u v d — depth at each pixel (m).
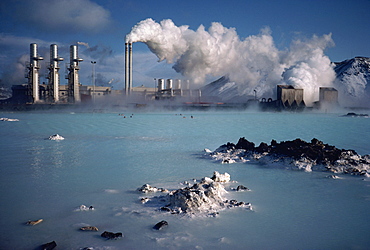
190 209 10.02
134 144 26.05
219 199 10.90
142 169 16.38
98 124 48.84
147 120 59.81
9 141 27.64
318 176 15.12
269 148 20.30
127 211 9.96
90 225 8.80
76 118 66.12
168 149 23.41
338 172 15.91
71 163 17.88
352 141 27.64
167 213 9.77
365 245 7.53
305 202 10.95
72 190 12.33
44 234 8.17
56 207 10.31
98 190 12.34
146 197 11.40
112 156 20.31
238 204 10.54
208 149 22.75
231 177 14.81
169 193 11.36
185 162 18.48
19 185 13.02
